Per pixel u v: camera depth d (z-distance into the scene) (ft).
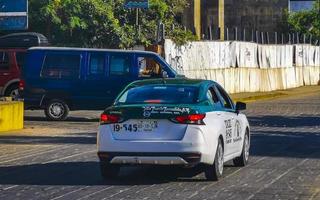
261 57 278.26
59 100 151.94
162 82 81.61
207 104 78.13
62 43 197.67
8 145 112.37
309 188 73.56
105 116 76.28
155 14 215.72
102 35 197.26
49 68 151.43
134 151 74.54
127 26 202.69
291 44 314.76
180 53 209.87
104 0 202.49
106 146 75.46
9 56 162.91
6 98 144.25
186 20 293.43
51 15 193.67
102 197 68.13
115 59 149.89
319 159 97.30
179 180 78.69
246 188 73.41
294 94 272.51
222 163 79.82
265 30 360.69
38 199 67.15
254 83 270.67
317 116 173.88
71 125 144.87
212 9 311.88
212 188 73.36
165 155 74.08
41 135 126.72
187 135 74.08
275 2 361.10
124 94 80.07
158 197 68.08
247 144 92.22
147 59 149.48
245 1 361.10
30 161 94.32
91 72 150.41
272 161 95.09
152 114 74.59
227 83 245.04
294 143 117.50
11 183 76.64
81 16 195.62
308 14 370.73
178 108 74.69
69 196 68.74
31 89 151.74
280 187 74.08
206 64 227.20
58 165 90.58
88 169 87.04
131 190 72.23
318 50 352.49
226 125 81.05
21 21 148.25
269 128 143.95
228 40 254.47
